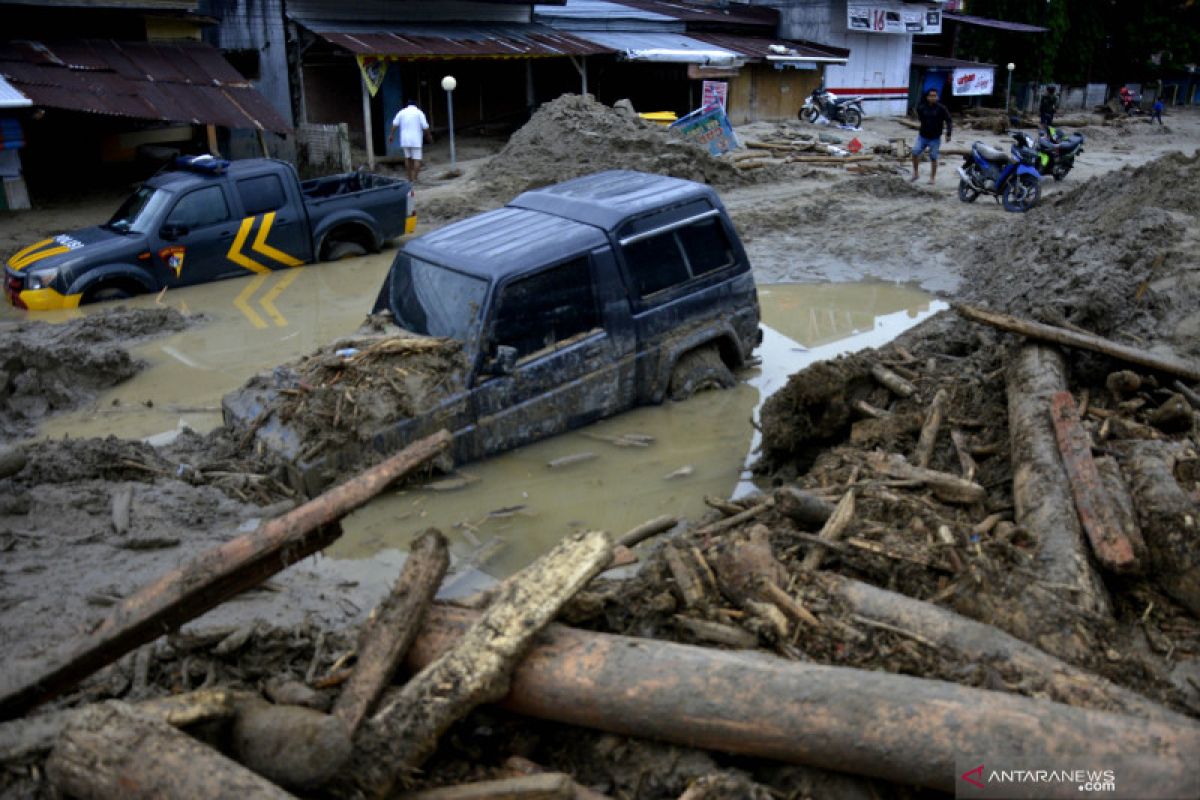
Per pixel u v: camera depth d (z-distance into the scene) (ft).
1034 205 52.11
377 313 25.11
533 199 27.04
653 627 13.29
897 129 108.37
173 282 38.47
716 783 10.48
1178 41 163.73
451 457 21.59
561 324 23.43
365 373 21.15
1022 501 16.34
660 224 25.57
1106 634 12.75
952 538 14.88
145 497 19.80
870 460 18.83
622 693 10.90
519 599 11.66
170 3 63.87
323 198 42.68
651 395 25.52
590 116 64.03
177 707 10.32
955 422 20.97
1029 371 20.59
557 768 11.42
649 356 25.13
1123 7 166.30
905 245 45.39
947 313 30.22
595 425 24.56
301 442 20.44
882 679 10.56
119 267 36.60
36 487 20.12
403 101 85.35
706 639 12.92
